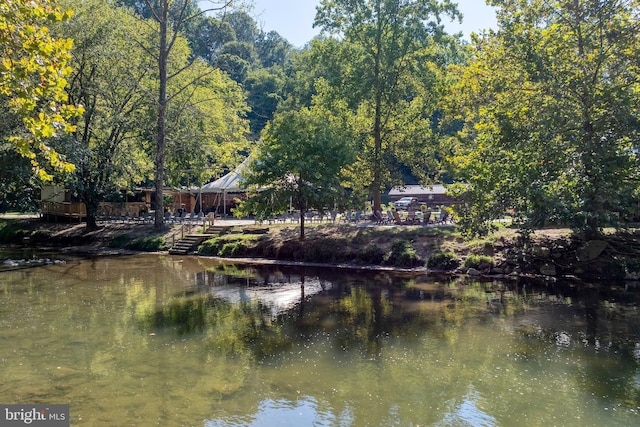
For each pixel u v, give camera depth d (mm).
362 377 8062
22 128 19938
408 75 28031
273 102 62312
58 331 10758
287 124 22188
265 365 8625
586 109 14977
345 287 15867
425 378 8016
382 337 10297
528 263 17516
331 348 9586
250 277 18016
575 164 15406
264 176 21516
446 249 19531
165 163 31547
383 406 6984
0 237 32188
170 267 20656
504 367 8492
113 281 17219
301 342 9977
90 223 30625
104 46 26156
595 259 16844
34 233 31062
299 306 13219
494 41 17547
